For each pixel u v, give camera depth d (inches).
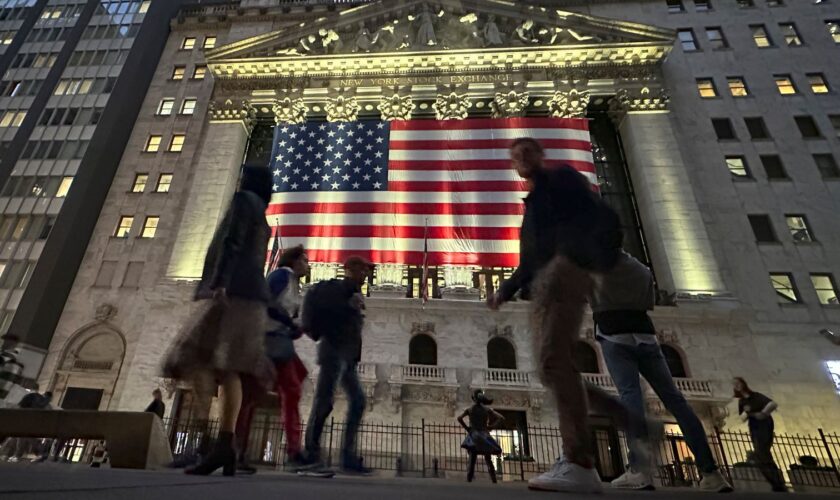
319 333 216.4
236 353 146.2
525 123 1021.8
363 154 1013.8
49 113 1266.0
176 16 1460.4
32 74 1363.2
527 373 785.6
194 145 1160.2
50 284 962.7
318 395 205.9
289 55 1166.3
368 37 1195.9
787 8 1192.8
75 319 967.0
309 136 1065.5
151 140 1200.2
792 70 1109.1
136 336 932.6
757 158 1011.3
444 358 815.7
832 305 856.3
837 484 539.2
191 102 1248.2
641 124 1048.2
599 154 1106.1
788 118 1048.8
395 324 848.9
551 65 1122.0
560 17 1135.6
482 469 642.8
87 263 1032.8
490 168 965.8
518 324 840.9
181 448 624.4
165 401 801.6
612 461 719.7
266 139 1182.9
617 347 194.4
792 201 960.3
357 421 215.5
